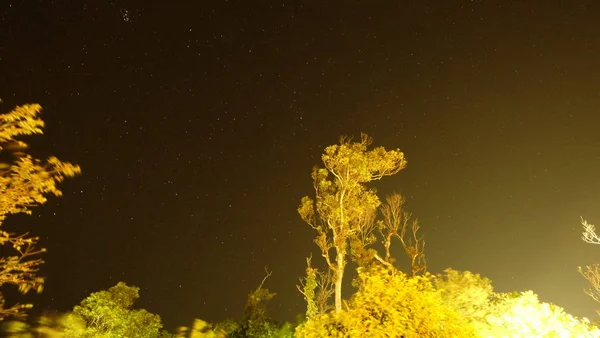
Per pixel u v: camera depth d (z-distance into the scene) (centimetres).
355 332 801
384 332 792
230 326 2194
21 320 1366
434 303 861
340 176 1861
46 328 1402
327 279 2005
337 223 1845
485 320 1731
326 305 1981
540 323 1571
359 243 1905
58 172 809
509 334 1602
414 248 1898
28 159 780
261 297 2289
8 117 752
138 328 1650
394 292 860
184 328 2006
